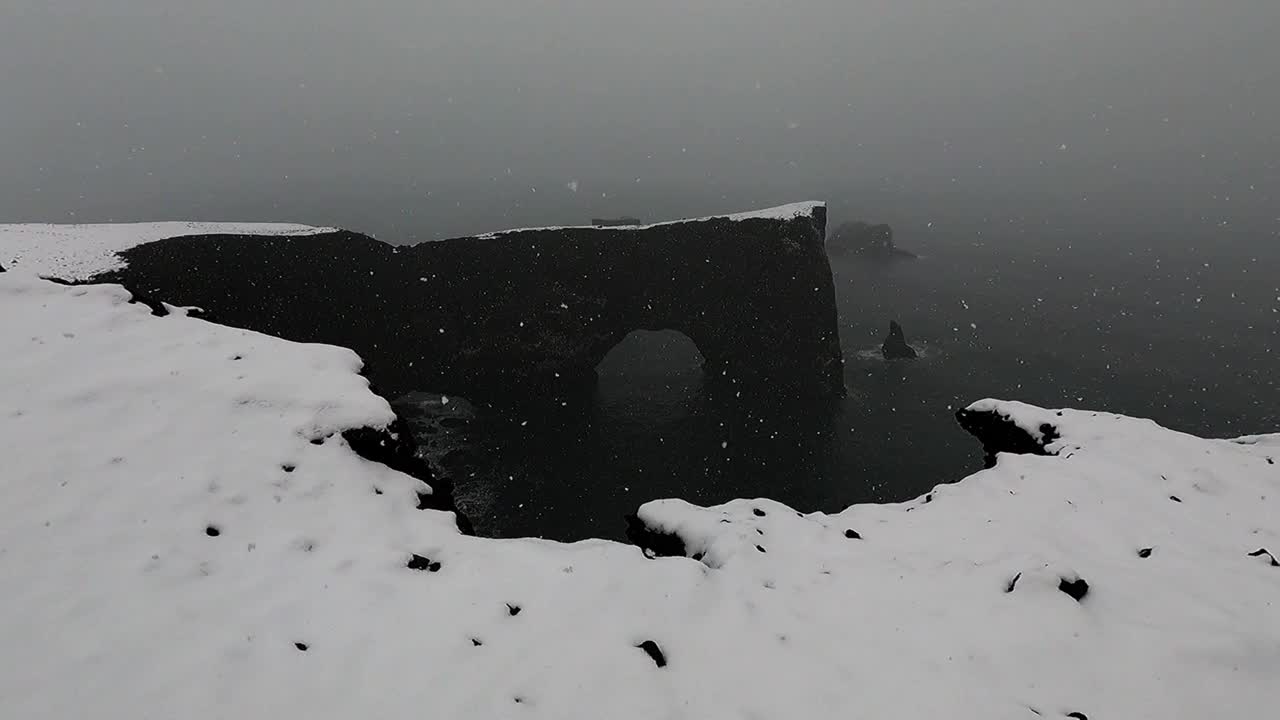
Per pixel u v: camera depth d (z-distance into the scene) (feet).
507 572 29.60
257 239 110.22
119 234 100.32
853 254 314.76
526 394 152.15
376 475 37.88
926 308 221.25
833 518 39.55
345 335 125.08
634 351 186.70
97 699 21.29
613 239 148.97
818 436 132.05
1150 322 197.88
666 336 200.03
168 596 26.07
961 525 36.94
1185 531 35.22
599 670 23.73
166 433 35.55
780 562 32.76
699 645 25.76
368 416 40.55
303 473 35.29
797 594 29.99
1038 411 51.62
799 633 27.07
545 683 23.08
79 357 40.93
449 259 141.18
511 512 107.34
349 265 124.36
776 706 22.97
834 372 153.58
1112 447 44.57
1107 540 34.47
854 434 132.67
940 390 153.58
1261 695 23.91
